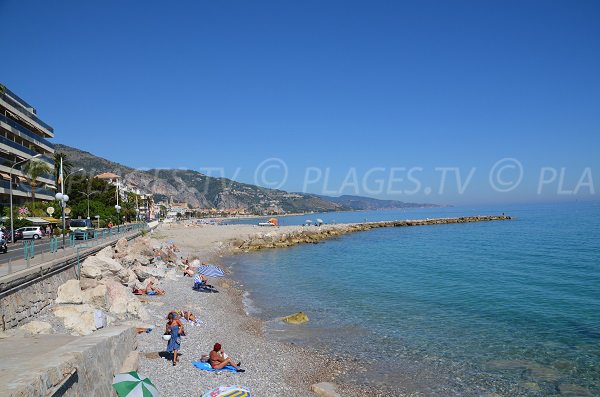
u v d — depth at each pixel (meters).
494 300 29.39
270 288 34.62
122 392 9.64
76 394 8.06
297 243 78.88
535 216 172.75
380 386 15.59
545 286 34.00
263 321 24.47
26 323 15.52
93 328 16.62
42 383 6.66
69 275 22.20
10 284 15.12
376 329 22.77
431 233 101.94
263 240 75.25
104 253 31.09
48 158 77.06
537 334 21.73
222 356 15.99
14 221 53.75
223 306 27.42
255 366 16.88
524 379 16.19
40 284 17.77
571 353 18.91
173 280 34.56
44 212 65.00
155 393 10.02
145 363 15.41
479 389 15.35
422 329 22.75
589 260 48.06
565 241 70.06
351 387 15.44
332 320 24.61
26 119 68.38
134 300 21.84
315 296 31.36
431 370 17.09
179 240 76.00
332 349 19.55
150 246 44.91
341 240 86.50
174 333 16.06
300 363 17.64
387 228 126.12
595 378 16.22
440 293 32.03
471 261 49.88
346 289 33.91
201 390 13.63
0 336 11.98
